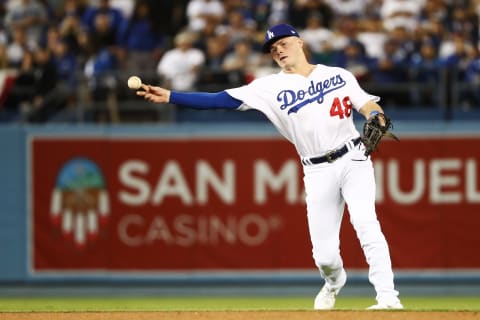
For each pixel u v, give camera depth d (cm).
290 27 2638
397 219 4769
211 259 4809
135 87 2542
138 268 4822
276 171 4784
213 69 4931
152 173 4822
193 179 4816
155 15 5678
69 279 4828
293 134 2639
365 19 5703
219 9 5638
